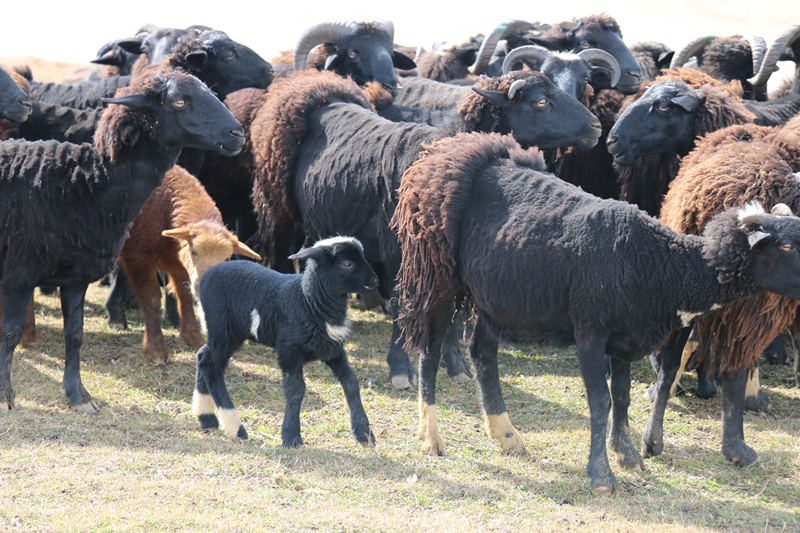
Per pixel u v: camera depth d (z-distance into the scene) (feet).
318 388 38.27
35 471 26.45
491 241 28.99
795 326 38.60
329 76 48.37
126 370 39.37
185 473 27.07
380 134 40.16
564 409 37.32
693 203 31.55
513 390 39.86
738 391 31.22
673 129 41.34
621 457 30.12
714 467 30.73
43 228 32.99
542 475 29.43
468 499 26.63
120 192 33.60
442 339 32.07
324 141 43.52
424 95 57.00
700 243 27.22
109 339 44.96
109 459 27.91
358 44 57.52
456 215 30.04
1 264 33.40
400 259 39.34
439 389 39.60
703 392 38.99
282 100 45.62
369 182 39.58
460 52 71.61
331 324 30.07
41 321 47.85
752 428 35.14
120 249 35.12
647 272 26.78
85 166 33.42
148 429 32.09
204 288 32.68
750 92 58.18
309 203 43.32
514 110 38.91
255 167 48.75
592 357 27.58
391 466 29.25
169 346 44.27
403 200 31.76
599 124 39.04
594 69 51.78
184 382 38.50
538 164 31.48
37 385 36.09
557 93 38.91
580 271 27.09
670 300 27.07
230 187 53.26
